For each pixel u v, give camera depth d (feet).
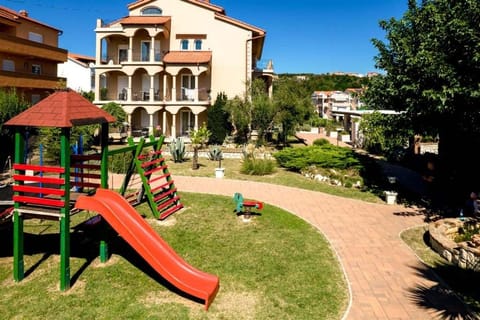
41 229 36.24
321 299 23.81
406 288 25.36
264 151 86.38
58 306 22.68
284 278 26.61
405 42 43.32
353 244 33.53
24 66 109.29
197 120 103.60
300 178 62.28
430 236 33.47
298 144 103.76
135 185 55.01
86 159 29.04
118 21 106.32
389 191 49.55
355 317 21.86
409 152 78.48
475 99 37.11
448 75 37.14
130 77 102.42
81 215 40.78
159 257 24.59
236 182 58.34
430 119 45.14
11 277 26.50
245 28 105.70
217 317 21.72
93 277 26.58
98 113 26.89
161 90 108.68
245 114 92.07
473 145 51.21
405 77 41.63
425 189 55.93
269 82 114.93
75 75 153.17
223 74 106.93
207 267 28.27
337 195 51.65
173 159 76.84
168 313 22.07
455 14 38.24
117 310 22.34
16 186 25.08
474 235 31.27
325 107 276.00
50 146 66.03
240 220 39.58
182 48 107.55
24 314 21.83
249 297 23.98
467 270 27.86
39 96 113.91
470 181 51.24
